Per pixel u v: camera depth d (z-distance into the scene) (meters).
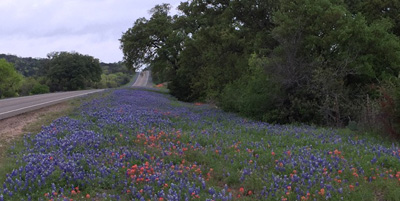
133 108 19.36
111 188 6.52
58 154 8.49
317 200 5.72
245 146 9.60
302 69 16.39
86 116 15.48
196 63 38.38
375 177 6.65
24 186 6.25
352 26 17.17
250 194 6.17
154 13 54.97
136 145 9.74
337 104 14.91
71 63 119.75
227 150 9.19
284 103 16.94
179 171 6.94
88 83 127.75
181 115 17.86
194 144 9.91
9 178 6.58
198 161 8.21
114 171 7.10
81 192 6.25
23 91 92.06
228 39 28.78
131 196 6.04
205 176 7.25
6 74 77.81
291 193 5.98
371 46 17.23
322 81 15.41
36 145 9.73
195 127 13.76
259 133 12.41
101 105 20.58
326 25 17.70
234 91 20.91
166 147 9.33
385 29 19.12
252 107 17.34
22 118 16.05
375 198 5.88
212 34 31.50
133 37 52.88
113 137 10.62
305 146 9.52
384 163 7.76
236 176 6.95
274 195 5.99
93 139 10.01
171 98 39.50
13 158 8.48
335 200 5.70
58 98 31.78
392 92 12.08
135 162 7.85
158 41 53.41
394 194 5.86
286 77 16.31
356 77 17.48
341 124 14.89
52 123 13.56
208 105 27.33
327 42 17.16
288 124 15.98
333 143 10.07
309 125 15.77
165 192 6.08
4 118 16.11
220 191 6.24
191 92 40.56
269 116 16.64
